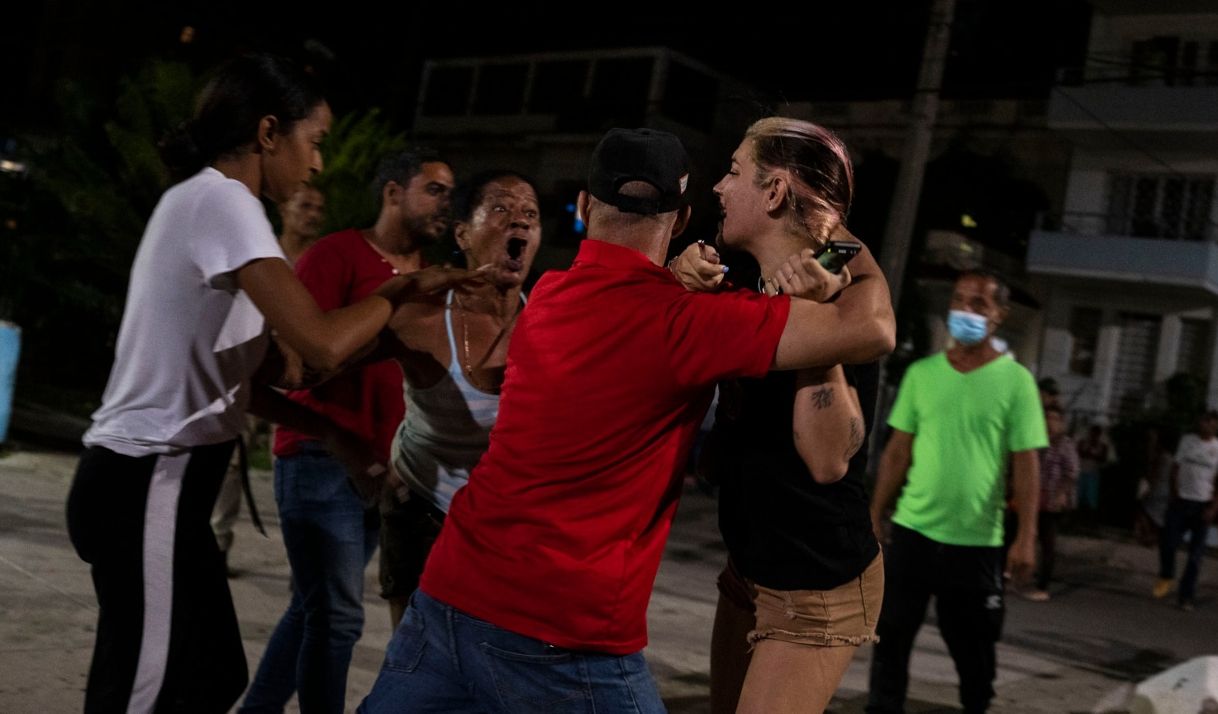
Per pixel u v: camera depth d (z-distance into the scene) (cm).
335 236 386
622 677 229
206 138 264
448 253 944
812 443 254
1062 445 1142
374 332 264
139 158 1533
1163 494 1459
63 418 1309
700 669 601
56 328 1683
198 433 259
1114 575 1460
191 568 259
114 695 251
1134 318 2500
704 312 222
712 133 3409
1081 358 2544
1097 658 836
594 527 225
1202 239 2420
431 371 321
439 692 232
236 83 264
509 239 327
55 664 440
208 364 257
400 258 392
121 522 252
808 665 267
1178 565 1589
